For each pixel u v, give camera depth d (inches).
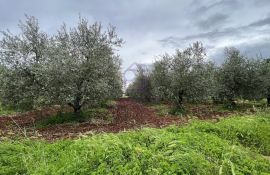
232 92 1147.9
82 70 781.9
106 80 826.8
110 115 865.5
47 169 273.1
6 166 294.0
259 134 452.8
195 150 302.4
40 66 812.6
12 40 860.6
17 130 627.2
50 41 863.1
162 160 261.3
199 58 1042.7
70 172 258.1
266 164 314.2
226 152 315.6
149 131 350.0
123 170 247.6
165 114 922.1
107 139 314.3
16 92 834.8
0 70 844.6
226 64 1174.3
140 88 1466.5
